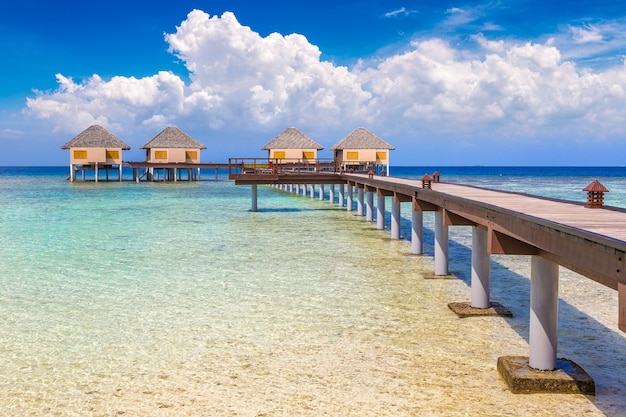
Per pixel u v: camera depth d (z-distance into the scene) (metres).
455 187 13.02
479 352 6.89
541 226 4.98
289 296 9.90
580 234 4.16
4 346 7.24
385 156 44.38
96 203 32.22
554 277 5.77
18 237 17.75
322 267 12.63
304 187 39.81
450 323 8.15
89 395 5.69
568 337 7.49
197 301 9.58
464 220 8.98
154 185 56.50
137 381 6.05
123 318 8.55
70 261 13.51
